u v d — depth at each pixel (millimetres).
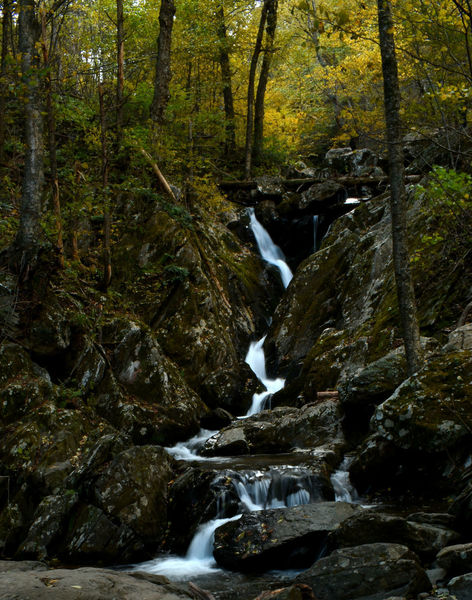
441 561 3971
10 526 6496
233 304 13492
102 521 6145
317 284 13258
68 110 12953
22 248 9070
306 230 16203
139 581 4266
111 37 17344
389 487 6637
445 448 5895
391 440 6293
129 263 11953
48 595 3580
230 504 6363
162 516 6633
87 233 11273
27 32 9070
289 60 26062
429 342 8000
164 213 12711
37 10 9375
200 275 12273
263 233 16312
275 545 5227
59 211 10219
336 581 3846
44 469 7051
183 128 16484
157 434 9422
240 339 13039
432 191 8195
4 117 11172
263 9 18125
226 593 4844
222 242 14781
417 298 9734
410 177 13812
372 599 3662
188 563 5844
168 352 11188
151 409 9711
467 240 9070
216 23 18656
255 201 16891
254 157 19297
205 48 18750
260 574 5273
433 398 6160
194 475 6867
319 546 5234
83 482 6625
